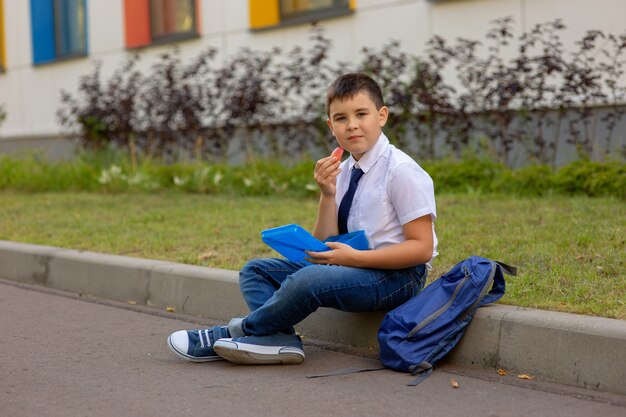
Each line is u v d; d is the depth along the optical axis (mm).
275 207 9273
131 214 9484
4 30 18750
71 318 6094
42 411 3971
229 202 9992
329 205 4680
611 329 4027
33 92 18156
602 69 9109
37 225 9102
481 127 10156
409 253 4414
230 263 6559
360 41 12398
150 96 13305
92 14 16516
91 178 12602
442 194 9281
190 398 4102
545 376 4223
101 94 13547
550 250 6004
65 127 17297
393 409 3852
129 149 13266
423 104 10031
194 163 12305
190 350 4699
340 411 3844
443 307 4422
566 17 10195
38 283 7629
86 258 7141
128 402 4066
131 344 5258
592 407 3807
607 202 8008
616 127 9578
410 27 11789
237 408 3928
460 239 6680
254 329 4582
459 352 4547
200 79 14188
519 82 9211
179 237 7809
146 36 15695
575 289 4938
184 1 15109
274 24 13484
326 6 13047
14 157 15281
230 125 11672
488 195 8961
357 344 5047
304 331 5344
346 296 4453
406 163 4473
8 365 4812
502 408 3826
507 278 5301
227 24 14117
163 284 6422
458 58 9984
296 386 4246
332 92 4566
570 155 9898
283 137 11836
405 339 4410
